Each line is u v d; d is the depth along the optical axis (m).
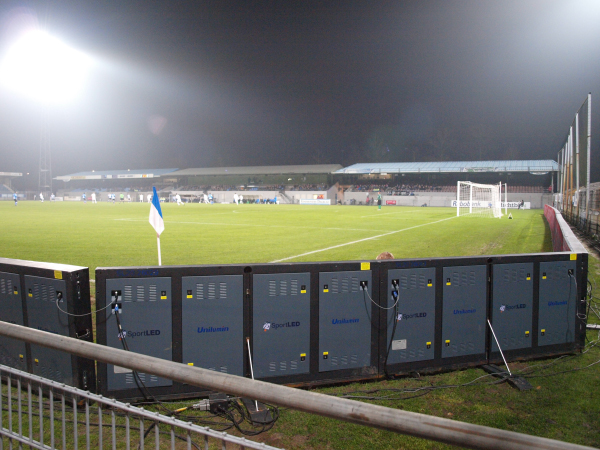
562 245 9.15
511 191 57.12
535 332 5.02
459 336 4.74
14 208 43.00
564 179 27.98
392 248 13.98
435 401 4.00
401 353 4.54
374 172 64.94
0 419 2.67
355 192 64.31
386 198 61.88
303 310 4.27
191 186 79.94
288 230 20.17
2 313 4.36
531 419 3.65
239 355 4.17
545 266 5.02
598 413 3.76
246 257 11.92
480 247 14.38
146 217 28.89
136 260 11.26
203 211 39.19
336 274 4.32
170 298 4.03
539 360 5.02
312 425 3.58
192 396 4.02
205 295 4.08
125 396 3.95
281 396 1.61
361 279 4.39
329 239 16.48
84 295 4.07
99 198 82.69
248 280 4.16
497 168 56.03
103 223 23.58
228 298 4.11
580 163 18.72
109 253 12.48
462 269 4.70
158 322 4.02
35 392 4.14
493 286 4.82
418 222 25.97
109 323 3.95
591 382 4.39
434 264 4.60
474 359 4.82
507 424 3.57
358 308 4.39
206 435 1.94
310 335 4.29
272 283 4.19
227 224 23.62
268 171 73.62
